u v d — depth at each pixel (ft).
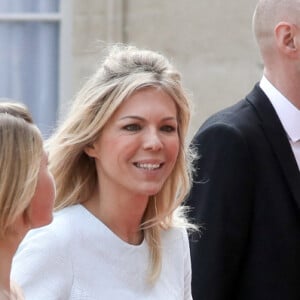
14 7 63.93
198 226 32.45
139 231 29.53
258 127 33.09
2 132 23.39
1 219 23.38
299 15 33.17
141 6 60.18
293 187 32.73
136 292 28.71
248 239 32.60
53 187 24.26
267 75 33.81
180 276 30.22
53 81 63.82
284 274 32.40
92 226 28.40
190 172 31.76
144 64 28.48
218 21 59.36
